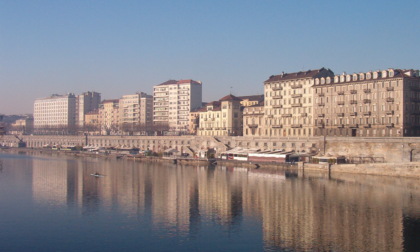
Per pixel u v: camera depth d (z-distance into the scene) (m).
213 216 102.19
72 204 115.31
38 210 108.25
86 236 86.94
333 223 95.00
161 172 186.00
